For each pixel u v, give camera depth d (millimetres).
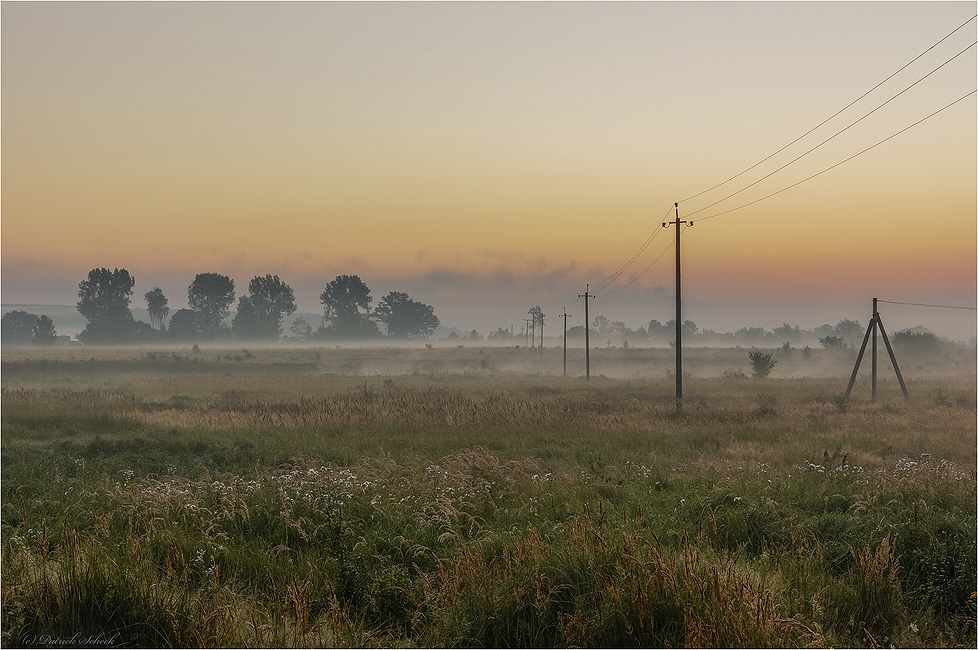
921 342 108812
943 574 8508
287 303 191375
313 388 50750
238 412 28875
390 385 52844
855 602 7809
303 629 6723
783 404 35594
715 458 18125
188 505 11219
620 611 6633
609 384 54406
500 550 8945
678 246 35844
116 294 169875
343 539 9688
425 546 9375
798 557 9273
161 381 60938
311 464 16828
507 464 15820
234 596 7375
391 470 15016
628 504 11945
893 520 10664
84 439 21562
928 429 24484
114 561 7523
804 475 14969
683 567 7414
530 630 6805
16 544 8805
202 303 186750
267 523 10742
